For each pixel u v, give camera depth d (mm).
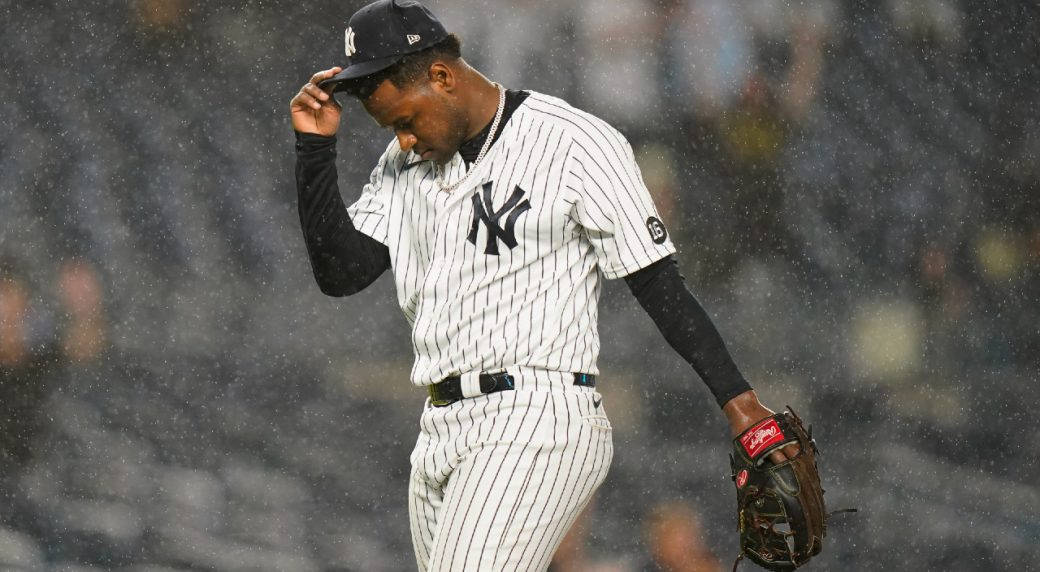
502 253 9125
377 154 36500
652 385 31094
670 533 24438
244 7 36938
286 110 36594
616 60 38031
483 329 9133
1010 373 33469
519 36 38094
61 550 22625
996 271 36344
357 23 9133
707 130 37344
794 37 38469
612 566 23094
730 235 35844
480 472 9070
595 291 9445
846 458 28469
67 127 34750
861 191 36906
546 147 9117
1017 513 26141
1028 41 40750
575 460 9148
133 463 26500
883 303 34625
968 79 39688
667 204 36219
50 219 33438
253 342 31547
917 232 36781
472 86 9258
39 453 26297
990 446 29766
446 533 9125
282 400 30016
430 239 9508
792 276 35219
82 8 35812
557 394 9102
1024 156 39031
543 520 9086
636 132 37219
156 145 35375
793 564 9289
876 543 24250
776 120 37719
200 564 22547
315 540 24000
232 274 33188
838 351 33000
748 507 9211
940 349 33375
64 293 31484
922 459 28672
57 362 29672
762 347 32969
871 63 38781
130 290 32312
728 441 29609
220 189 34969
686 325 9016
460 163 9359
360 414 29734
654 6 38000
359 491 26453
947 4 40062
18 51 35719
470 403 9195
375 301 32625
